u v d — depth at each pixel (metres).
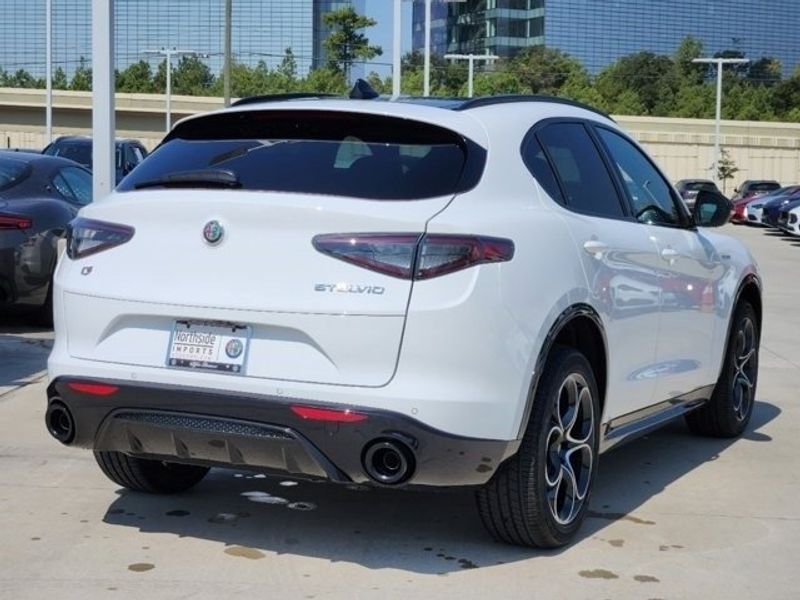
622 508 5.43
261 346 4.20
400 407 4.04
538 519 4.55
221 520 5.10
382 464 4.15
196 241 4.35
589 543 4.88
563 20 121.06
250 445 4.22
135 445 4.48
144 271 4.41
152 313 4.36
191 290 4.30
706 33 126.62
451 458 4.11
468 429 4.11
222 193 4.38
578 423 4.86
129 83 91.00
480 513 4.63
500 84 82.56
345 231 4.15
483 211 4.30
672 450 6.67
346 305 4.09
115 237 4.52
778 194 40.25
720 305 6.43
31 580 4.33
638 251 5.34
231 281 4.26
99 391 4.40
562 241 4.66
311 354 4.15
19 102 64.50
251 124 4.81
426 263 4.09
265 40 95.19
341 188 4.32
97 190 8.43
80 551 4.66
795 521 5.27
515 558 4.66
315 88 68.44
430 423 4.04
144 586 4.28
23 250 9.80
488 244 4.18
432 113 4.58
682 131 72.44
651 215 5.82
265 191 4.35
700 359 6.24
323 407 4.07
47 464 5.95
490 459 4.22
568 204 4.94
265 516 5.17
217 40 98.25
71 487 5.56
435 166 4.39
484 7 120.62
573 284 4.65
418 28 122.88
